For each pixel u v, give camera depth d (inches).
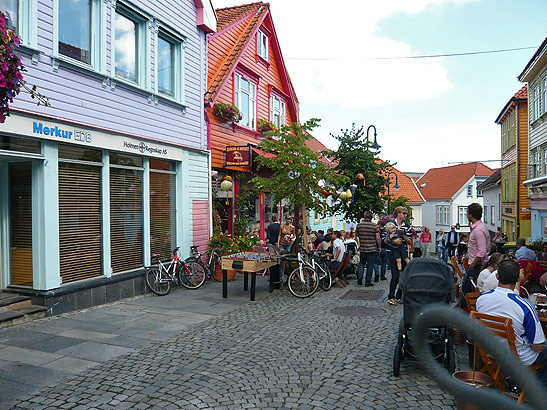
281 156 519.8
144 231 462.6
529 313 178.4
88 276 392.2
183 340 283.9
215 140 608.1
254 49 737.0
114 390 203.9
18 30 323.6
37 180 344.5
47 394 199.0
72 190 375.9
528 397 23.7
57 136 350.9
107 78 404.2
